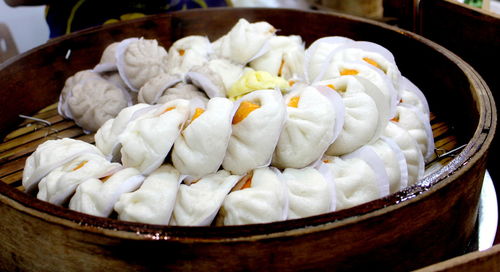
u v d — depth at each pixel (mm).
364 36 1088
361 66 894
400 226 685
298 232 649
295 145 766
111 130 829
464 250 800
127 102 1016
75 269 689
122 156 774
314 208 740
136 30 1123
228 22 1174
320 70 958
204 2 1288
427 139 903
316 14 1126
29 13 1271
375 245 684
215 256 652
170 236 647
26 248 704
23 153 946
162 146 743
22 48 1229
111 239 653
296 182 751
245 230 649
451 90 962
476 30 997
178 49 1079
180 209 735
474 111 872
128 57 1008
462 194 729
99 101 972
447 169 716
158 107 804
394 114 880
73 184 753
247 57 1002
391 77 914
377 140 825
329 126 771
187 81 972
